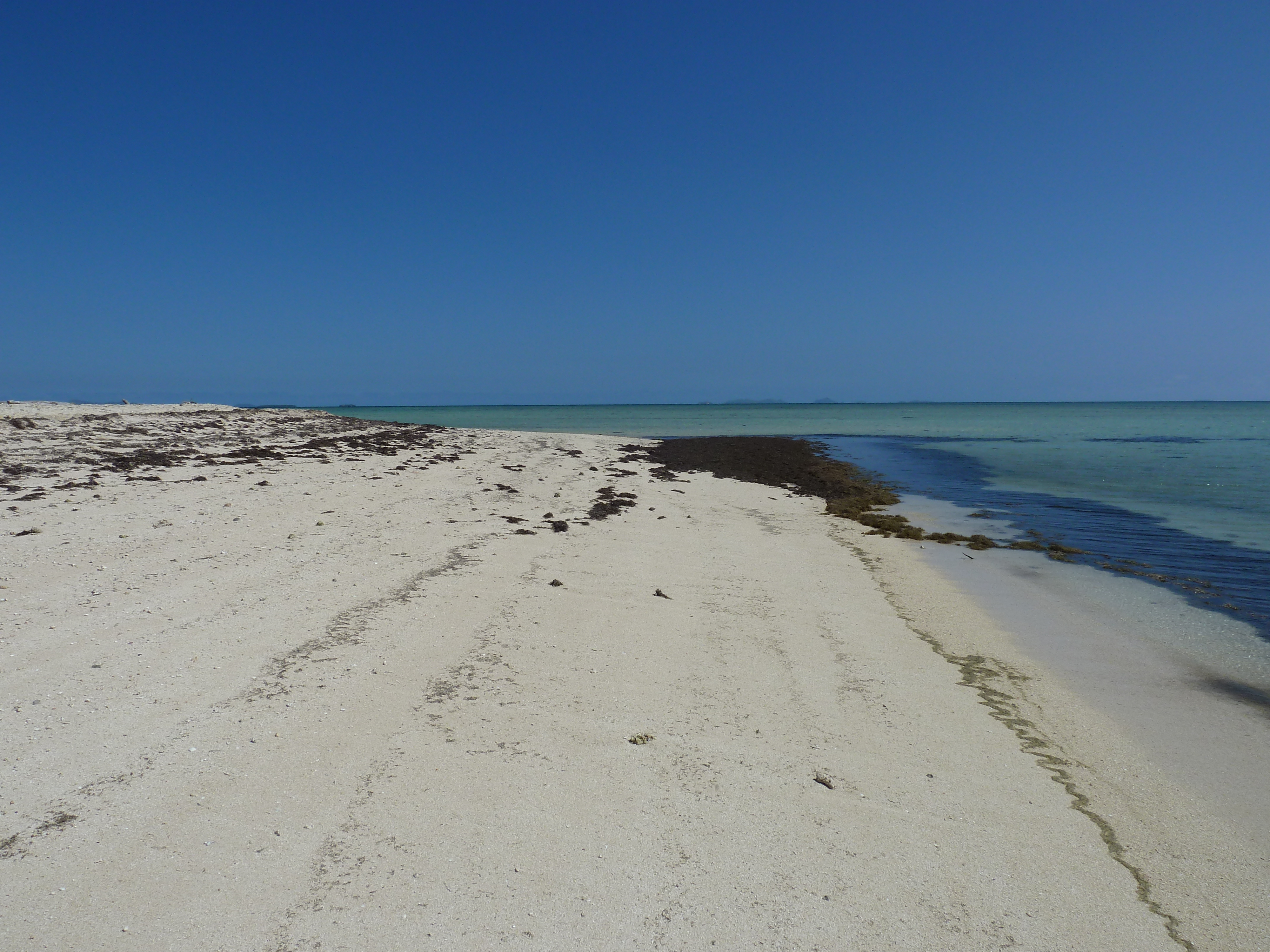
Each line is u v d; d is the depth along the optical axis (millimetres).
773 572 12852
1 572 9445
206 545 11430
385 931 4090
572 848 4895
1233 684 8773
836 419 109250
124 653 7262
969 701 7930
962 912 4602
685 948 4137
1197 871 5219
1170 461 38531
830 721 7133
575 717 6734
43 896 4156
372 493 17578
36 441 21656
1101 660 9508
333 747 5883
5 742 5594
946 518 20844
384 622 8625
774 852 5023
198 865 4480
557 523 15141
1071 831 5598
